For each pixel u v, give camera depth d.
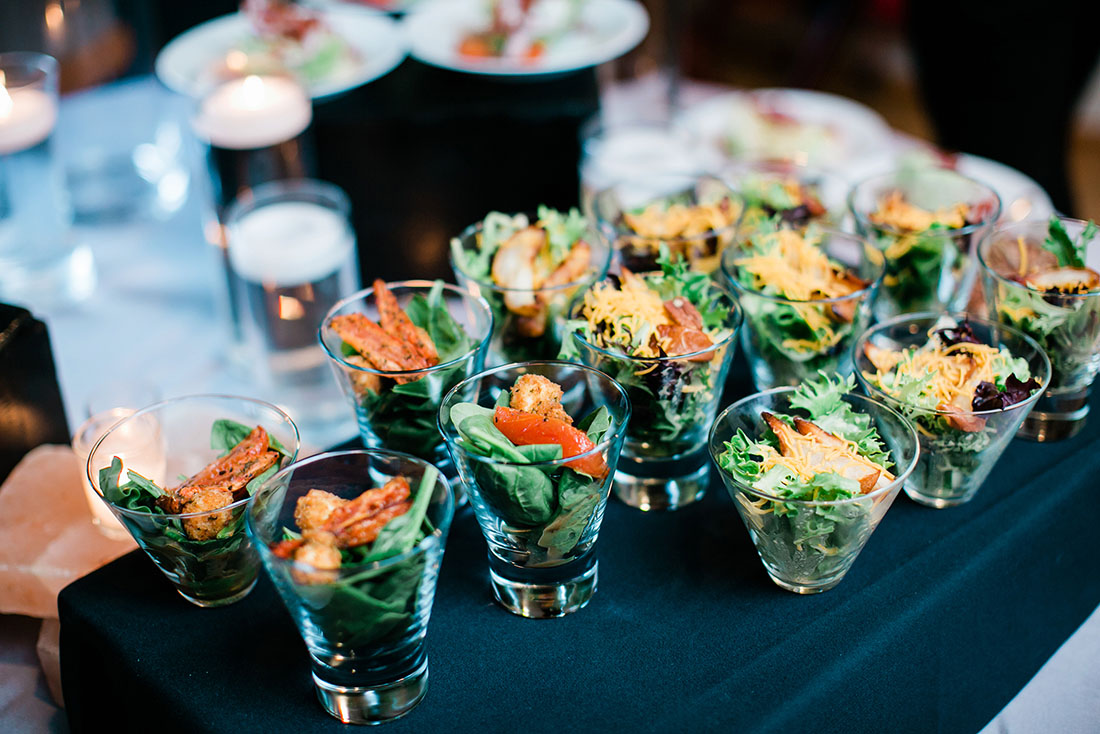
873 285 0.88
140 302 1.37
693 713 0.73
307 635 0.72
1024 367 0.83
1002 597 0.84
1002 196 1.26
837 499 0.75
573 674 0.76
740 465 0.77
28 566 0.89
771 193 1.04
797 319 0.87
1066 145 1.74
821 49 2.47
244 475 0.79
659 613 0.79
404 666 0.73
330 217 1.30
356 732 0.73
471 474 0.74
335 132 1.38
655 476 0.85
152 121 1.67
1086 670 0.90
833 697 0.75
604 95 1.69
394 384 0.80
